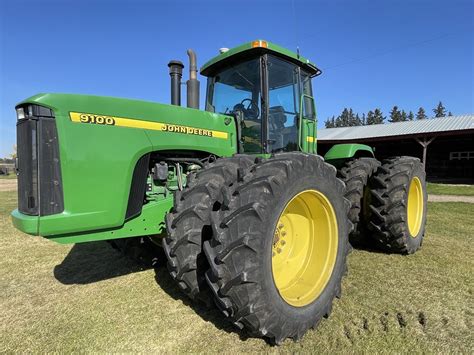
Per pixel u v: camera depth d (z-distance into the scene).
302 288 2.45
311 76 4.09
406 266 3.57
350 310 2.62
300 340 2.26
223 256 2.00
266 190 2.08
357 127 25.56
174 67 3.53
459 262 3.69
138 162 2.55
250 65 3.38
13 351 2.19
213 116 3.11
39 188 2.17
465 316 2.50
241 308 2.00
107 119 2.38
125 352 2.16
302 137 3.84
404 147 21.11
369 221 4.01
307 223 2.72
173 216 2.43
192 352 2.15
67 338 2.32
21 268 3.71
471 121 19.44
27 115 2.21
